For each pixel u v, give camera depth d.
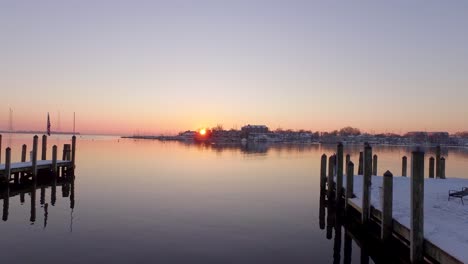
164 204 24.41
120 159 60.91
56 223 19.39
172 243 16.28
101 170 43.62
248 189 31.41
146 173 41.44
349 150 119.56
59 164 33.84
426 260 11.95
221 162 59.16
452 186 22.11
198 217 21.02
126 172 42.03
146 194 28.08
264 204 25.22
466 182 24.09
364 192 16.39
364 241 16.25
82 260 14.09
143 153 79.50
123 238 16.88
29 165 30.81
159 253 14.98
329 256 15.41
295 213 22.84
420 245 11.66
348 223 19.12
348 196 19.30
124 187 31.25
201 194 28.44
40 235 17.23
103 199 25.94
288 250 15.92
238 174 42.22
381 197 14.55
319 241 17.41
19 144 100.44
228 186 32.78
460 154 108.38
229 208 23.58
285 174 43.06
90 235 17.27
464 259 9.70
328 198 23.27
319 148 137.12
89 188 30.58
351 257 15.39
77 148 95.94
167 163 54.91
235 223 19.92
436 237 11.69
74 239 16.64
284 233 18.45
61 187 31.06
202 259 14.44
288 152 98.81
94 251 15.09
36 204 24.28
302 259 14.92
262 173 43.81
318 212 23.27
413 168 11.74
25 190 29.31
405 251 13.74
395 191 20.39
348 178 19.38
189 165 52.38
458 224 13.44
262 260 14.59
